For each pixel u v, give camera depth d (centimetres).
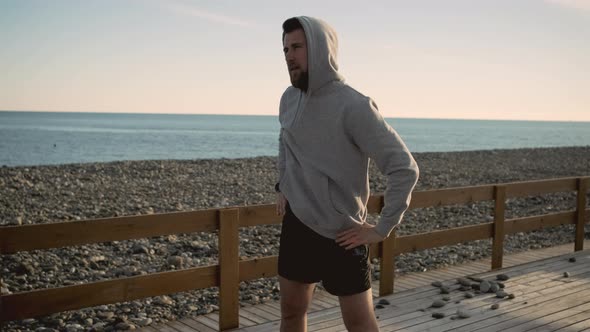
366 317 235
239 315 423
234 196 1414
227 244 383
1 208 1105
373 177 1883
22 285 599
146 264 704
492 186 552
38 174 1734
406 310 418
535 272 539
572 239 931
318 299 465
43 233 316
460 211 1201
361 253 232
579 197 648
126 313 510
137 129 10138
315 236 230
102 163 2191
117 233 342
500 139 8850
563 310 416
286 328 254
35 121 16675
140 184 1617
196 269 376
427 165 2516
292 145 233
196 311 521
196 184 1652
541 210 1244
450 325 382
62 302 328
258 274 410
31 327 467
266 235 888
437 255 784
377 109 222
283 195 257
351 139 223
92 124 13512
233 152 4312
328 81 222
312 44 216
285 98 248
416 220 1088
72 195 1342
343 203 228
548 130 16975
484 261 613
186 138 6756
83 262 695
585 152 3781
